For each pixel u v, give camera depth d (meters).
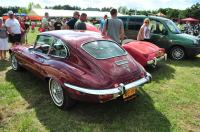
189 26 20.75
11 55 7.17
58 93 4.92
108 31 7.35
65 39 5.03
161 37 10.00
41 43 5.71
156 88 6.29
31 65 5.77
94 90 4.19
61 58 4.94
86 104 5.11
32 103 5.19
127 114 4.81
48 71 4.94
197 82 6.95
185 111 5.05
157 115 4.82
